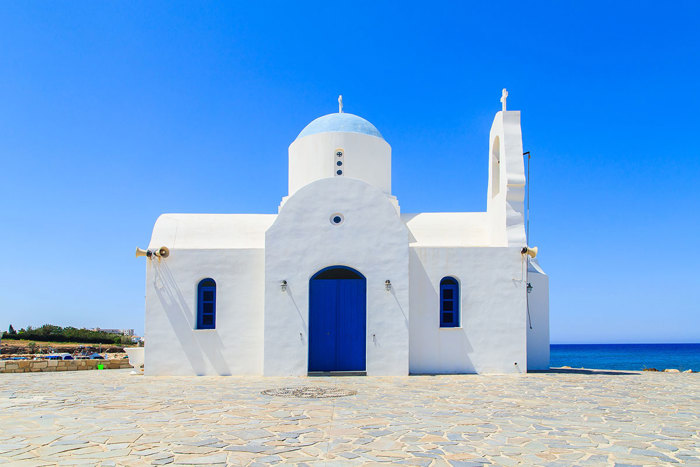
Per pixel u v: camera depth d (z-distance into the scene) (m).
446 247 17.53
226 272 17.59
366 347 16.62
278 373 16.53
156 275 17.52
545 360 19.30
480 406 10.64
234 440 7.64
